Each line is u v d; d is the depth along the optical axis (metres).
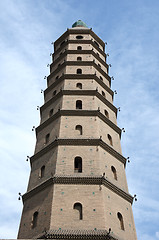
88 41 49.34
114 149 32.19
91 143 30.62
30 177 30.92
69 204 24.89
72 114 34.41
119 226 25.02
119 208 26.62
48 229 23.14
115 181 28.95
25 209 27.61
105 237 22.27
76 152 29.70
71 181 26.66
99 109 36.47
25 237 24.83
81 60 45.03
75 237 22.20
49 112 37.81
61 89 38.22
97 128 32.75
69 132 32.12
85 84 39.59
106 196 26.09
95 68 43.88
